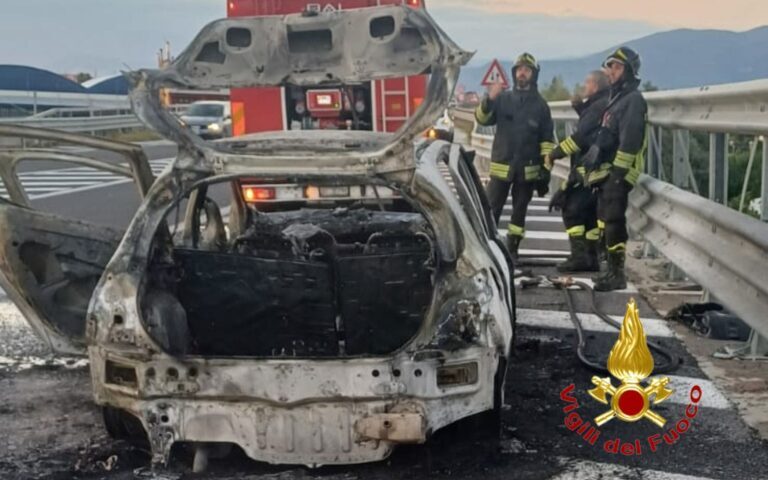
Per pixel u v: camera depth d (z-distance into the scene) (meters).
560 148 9.10
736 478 4.25
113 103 43.09
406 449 4.51
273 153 4.37
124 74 4.29
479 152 20.30
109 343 4.21
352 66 4.55
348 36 4.48
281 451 4.08
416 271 4.98
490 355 4.15
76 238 5.25
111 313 4.22
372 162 4.24
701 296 8.06
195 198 5.70
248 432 4.09
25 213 5.01
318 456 4.06
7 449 4.63
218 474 4.29
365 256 4.99
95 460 4.48
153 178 5.20
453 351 4.08
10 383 5.74
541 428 4.89
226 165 4.30
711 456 4.51
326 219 6.63
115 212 14.19
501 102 9.55
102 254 5.36
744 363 6.06
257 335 5.09
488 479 4.23
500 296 4.32
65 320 5.21
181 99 30.22
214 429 4.12
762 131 5.93
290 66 4.62
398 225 6.29
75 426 4.97
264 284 5.00
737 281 6.06
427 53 4.35
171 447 4.19
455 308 4.11
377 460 4.07
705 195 11.26
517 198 9.73
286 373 4.04
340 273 5.01
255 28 4.54
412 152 4.25
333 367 4.03
